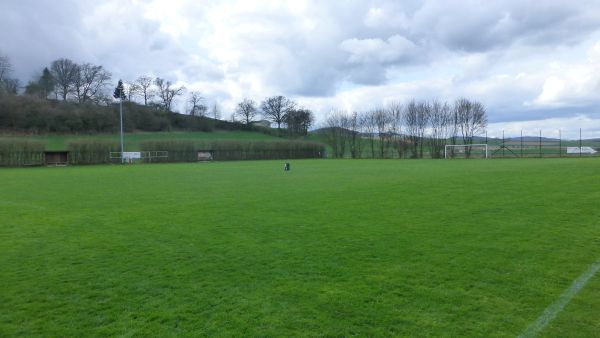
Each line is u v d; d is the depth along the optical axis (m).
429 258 7.03
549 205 12.38
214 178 25.25
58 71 96.00
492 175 23.45
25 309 5.10
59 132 84.94
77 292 5.66
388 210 11.98
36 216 11.80
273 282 5.93
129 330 4.48
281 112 111.25
